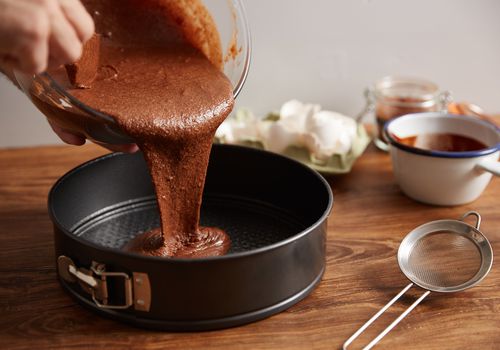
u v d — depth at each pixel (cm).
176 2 66
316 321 62
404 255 67
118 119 59
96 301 60
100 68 65
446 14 92
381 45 93
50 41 53
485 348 59
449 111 89
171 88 63
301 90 94
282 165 74
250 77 93
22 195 79
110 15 67
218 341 60
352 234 72
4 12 51
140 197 77
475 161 73
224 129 84
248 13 89
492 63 95
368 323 60
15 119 91
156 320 60
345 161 81
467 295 64
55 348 59
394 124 80
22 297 64
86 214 74
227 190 77
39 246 70
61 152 88
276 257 60
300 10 90
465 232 66
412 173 76
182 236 68
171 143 62
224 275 58
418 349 59
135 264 58
